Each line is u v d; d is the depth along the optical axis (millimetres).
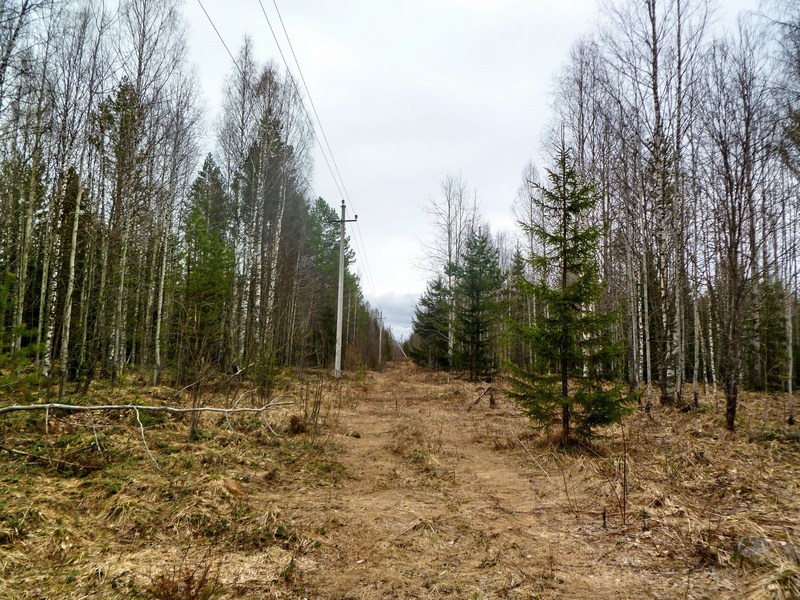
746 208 9977
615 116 13398
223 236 17203
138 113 12148
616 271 16641
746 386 18047
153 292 15227
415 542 4254
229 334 10008
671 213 12664
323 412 11969
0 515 3695
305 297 22828
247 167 17516
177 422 8203
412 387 20516
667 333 12211
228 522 4387
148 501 4598
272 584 3355
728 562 3445
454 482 6453
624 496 4711
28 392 6035
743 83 9781
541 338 8164
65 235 12555
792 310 16828
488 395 16719
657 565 3594
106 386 11586
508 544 4164
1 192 10078
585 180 14406
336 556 3922
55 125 11000
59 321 12273
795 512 4383
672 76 11336
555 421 8297
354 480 6547
